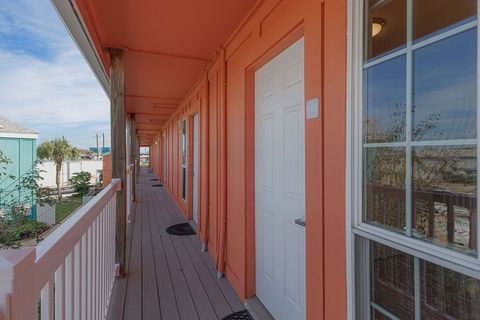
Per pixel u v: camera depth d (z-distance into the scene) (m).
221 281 3.00
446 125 0.92
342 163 1.35
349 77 1.31
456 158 0.89
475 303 0.84
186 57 3.47
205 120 3.98
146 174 18.84
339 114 1.38
